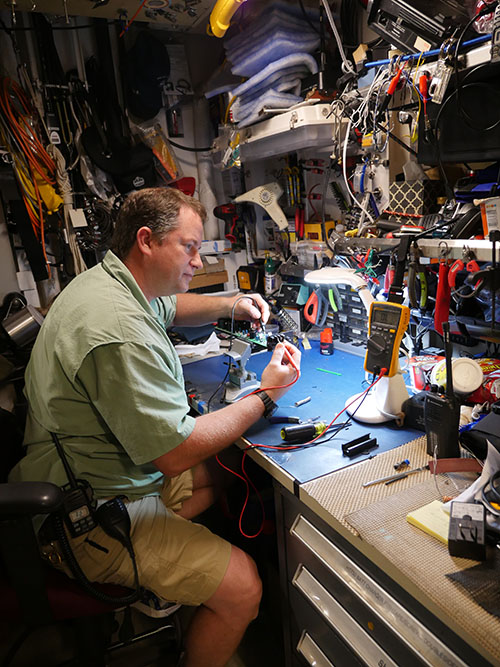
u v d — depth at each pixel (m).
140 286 1.24
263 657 1.53
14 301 2.32
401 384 1.28
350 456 1.16
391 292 1.24
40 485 1.00
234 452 1.68
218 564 1.15
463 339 1.56
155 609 1.42
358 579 0.95
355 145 1.76
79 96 2.32
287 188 2.17
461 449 1.15
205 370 1.82
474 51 1.10
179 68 2.56
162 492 1.44
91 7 1.98
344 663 1.10
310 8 1.83
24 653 1.59
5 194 2.27
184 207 1.18
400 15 1.24
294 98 1.84
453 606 0.71
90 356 1.06
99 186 2.41
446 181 1.37
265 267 2.36
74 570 1.06
